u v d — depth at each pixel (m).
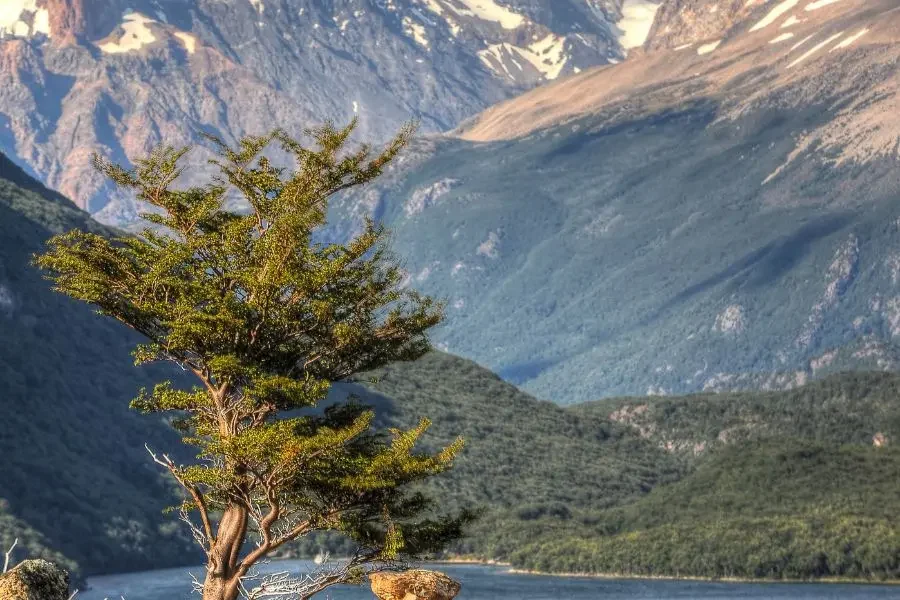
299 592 70.06
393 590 65.19
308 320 73.88
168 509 72.44
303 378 74.75
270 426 68.25
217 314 70.88
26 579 48.19
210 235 73.38
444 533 74.19
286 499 71.19
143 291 73.62
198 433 74.12
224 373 71.38
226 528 70.50
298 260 73.00
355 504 71.62
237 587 70.12
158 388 74.25
